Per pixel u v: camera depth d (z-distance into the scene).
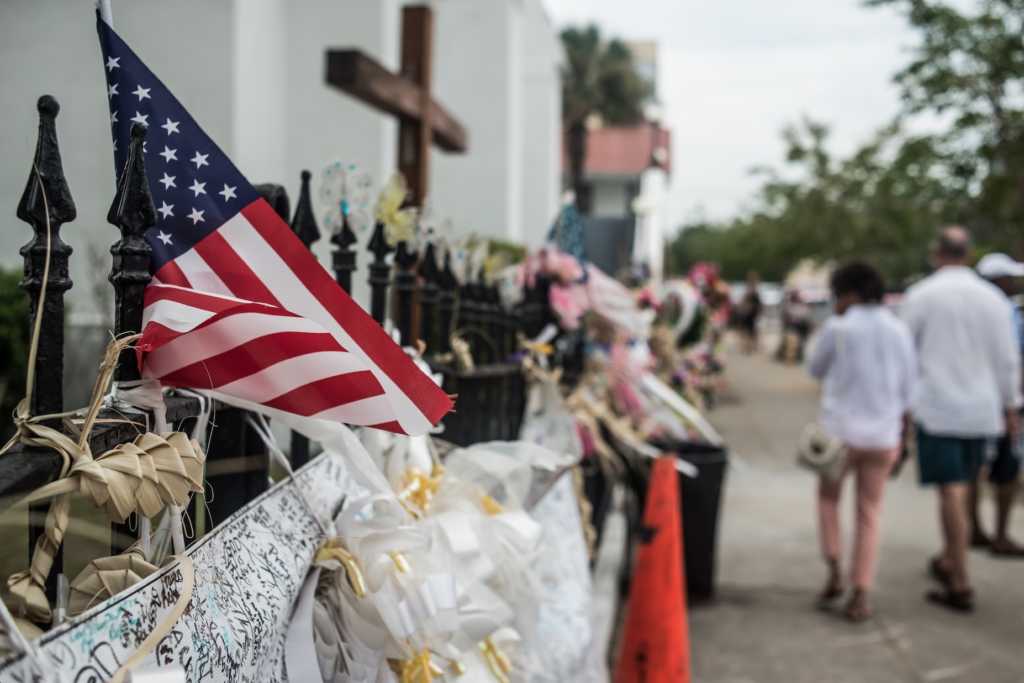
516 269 3.27
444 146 5.88
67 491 0.84
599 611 3.94
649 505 3.48
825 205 23.88
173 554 1.00
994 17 9.01
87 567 0.94
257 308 1.10
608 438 4.19
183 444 0.97
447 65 10.61
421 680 1.30
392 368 1.23
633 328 3.71
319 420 1.20
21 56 2.79
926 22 9.24
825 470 5.01
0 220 2.82
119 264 1.07
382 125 5.91
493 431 2.72
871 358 4.85
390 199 1.92
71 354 3.99
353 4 5.88
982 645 4.57
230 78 4.82
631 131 27.44
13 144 1.75
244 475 1.44
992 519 7.13
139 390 1.04
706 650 4.45
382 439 1.56
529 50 13.72
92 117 2.83
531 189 13.92
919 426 5.20
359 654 1.32
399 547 1.30
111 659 0.82
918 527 6.89
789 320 23.36
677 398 4.64
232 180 1.21
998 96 9.44
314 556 1.28
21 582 0.85
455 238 2.75
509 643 1.65
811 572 5.75
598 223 10.52
